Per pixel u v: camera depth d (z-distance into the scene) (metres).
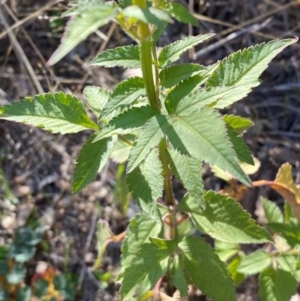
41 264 0.37
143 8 0.14
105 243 0.26
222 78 0.19
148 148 0.16
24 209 0.39
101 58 0.19
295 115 0.39
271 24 0.41
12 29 0.44
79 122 0.20
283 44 0.19
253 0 0.42
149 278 0.21
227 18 0.43
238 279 0.27
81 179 0.19
